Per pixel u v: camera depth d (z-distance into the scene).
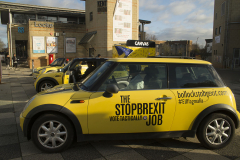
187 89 3.44
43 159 3.14
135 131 3.33
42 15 27.64
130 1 23.86
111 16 23.11
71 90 3.53
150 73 3.51
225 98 3.50
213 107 3.40
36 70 11.55
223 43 26.14
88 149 3.49
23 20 26.92
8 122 4.88
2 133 4.20
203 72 3.61
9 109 6.05
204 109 3.41
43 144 3.27
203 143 3.51
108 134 3.30
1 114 5.54
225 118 3.48
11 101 7.10
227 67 25.78
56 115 3.21
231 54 25.83
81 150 3.45
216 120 3.49
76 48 26.34
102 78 3.39
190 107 3.39
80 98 3.24
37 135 3.22
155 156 3.29
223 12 26.56
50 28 24.59
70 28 25.67
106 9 22.77
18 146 3.60
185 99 3.38
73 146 3.59
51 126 3.24
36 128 3.21
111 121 3.25
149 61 3.56
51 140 3.27
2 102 6.94
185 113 3.39
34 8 26.55
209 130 3.55
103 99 3.22
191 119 3.42
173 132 3.42
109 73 3.43
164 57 4.00
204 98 3.43
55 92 3.49
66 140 3.28
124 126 3.29
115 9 23.17
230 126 3.52
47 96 3.33
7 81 12.45
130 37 24.39
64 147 3.29
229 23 25.36
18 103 6.82
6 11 25.80
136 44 15.85
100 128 3.25
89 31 25.48
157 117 3.32
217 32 29.05
